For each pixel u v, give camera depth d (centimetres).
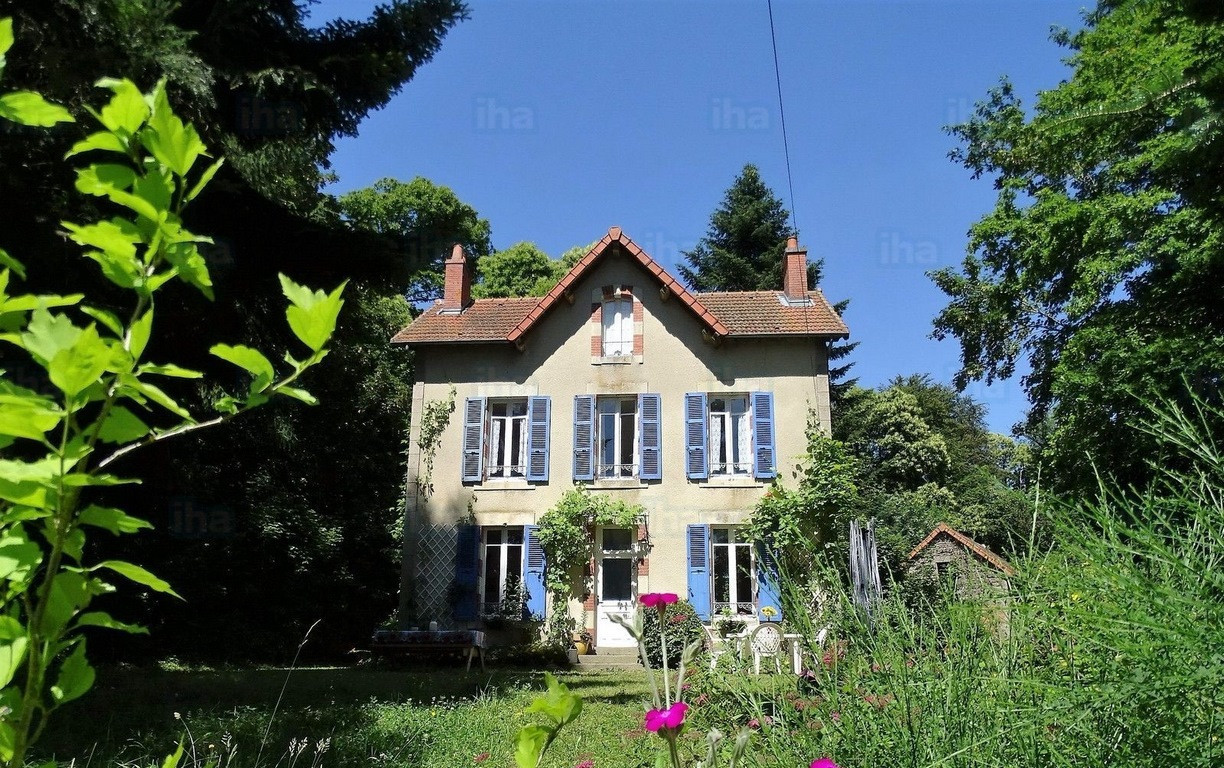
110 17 744
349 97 1045
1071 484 883
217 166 111
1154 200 1418
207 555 1698
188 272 106
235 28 949
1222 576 171
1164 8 575
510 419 1812
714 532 1717
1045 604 223
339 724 718
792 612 303
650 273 1794
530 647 1580
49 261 714
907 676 245
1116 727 186
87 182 104
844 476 1642
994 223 1847
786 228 3219
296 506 1919
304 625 1927
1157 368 983
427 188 3456
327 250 1039
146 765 526
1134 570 185
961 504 1688
